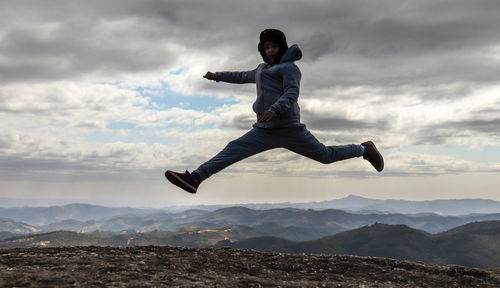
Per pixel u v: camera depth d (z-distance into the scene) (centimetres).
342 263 442
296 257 462
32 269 336
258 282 348
